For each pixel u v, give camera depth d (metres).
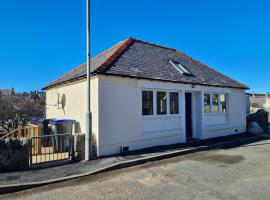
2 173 6.97
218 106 14.48
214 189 5.91
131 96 10.04
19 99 21.06
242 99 16.22
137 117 10.20
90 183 6.41
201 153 10.13
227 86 14.51
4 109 17.67
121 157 8.75
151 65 11.84
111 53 11.89
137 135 10.16
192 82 12.30
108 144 9.23
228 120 14.98
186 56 16.30
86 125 8.54
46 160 8.20
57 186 6.20
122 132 9.67
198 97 13.27
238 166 8.01
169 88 11.41
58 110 12.56
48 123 11.02
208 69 15.97
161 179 6.70
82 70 12.12
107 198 5.40
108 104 9.30
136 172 7.39
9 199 5.41
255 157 9.30
